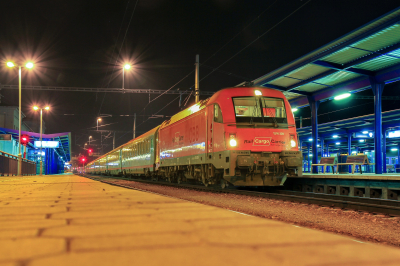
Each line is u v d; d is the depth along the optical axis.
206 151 13.48
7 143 48.84
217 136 12.47
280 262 1.95
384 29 11.92
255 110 12.39
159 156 21.25
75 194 8.72
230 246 2.39
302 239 2.64
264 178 12.29
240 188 15.52
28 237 2.87
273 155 12.09
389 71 15.34
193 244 2.47
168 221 3.71
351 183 11.63
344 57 14.90
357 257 2.06
